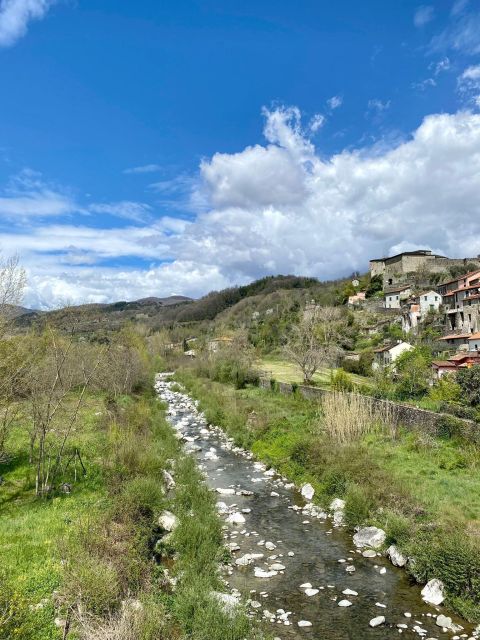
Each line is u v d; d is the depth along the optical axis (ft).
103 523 47.44
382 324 308.81
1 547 42.78
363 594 43.19
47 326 78.84
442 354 204.44
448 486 61.16
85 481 64.34
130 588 39.11
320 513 64.13
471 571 41.14
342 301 412.36
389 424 89.92
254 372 195.72
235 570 48.26
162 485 68.49
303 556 51.49
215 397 159.22
